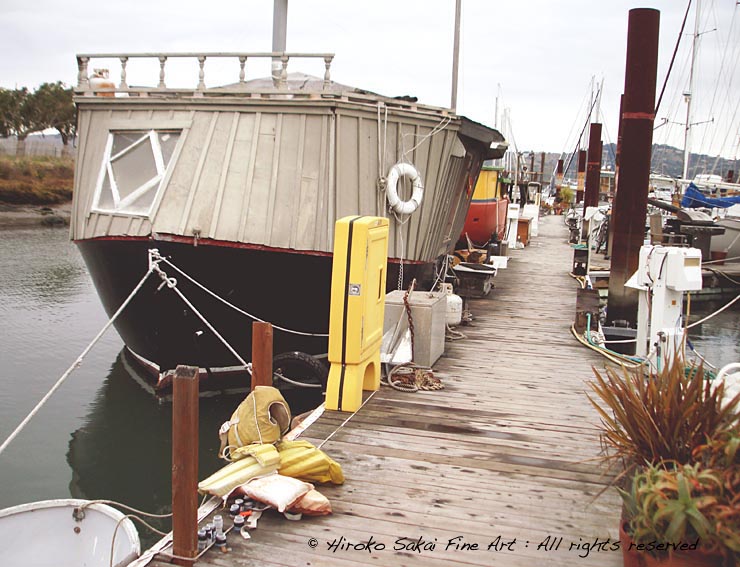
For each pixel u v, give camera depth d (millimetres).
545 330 10430
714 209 28031
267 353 5578
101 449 8305
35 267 21906
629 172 11430
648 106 11195
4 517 4520
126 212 9359
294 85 11102
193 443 3660
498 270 17984
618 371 7980
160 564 3693
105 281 9594
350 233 6062
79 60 10180
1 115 49656
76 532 4625
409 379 7289
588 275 15367
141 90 9734
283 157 9328
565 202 58656
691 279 7461
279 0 11477
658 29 11031
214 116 9469
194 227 9023
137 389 10336
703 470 3184
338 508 4340
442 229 12188
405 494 4566
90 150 10203
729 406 3508
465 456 5262
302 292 9273
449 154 10984
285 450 4688
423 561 3730
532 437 5707
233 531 4008
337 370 6277
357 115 9469
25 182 40250
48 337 13375
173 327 9117
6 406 9633
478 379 7535
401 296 8312
